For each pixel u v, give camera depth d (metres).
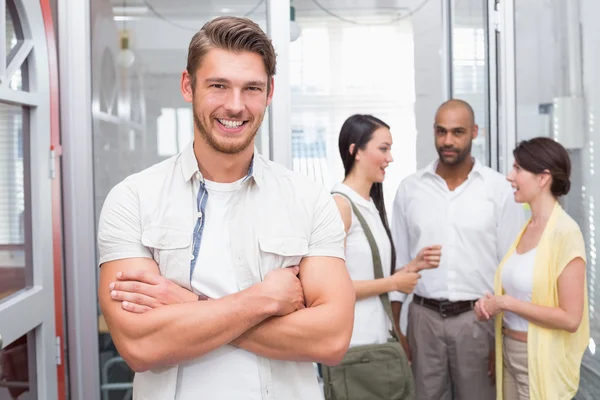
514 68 2.73
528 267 2.02
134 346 1.07
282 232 1.16
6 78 1.90
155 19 2.61
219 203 1.16
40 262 2.13
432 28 3.08
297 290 1.12
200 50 1.07
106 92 2.60
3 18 1.83
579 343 2.00
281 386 1.13
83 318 2.56
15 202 2.03
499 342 2.16
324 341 1.11
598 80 2.69
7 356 1.93
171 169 1.18
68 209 2.54
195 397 1.09
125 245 1.13
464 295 2.50
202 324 1.05
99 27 2.59
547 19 2.73
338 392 1.92
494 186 2.57
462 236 2.53
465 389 2.49
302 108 3.13
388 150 2.13
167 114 2.62
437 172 2.66
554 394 1.96
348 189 2.11
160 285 1.10
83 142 2.55
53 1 2.49
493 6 2.75
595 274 2.67
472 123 2.60
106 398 2.59
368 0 3.08
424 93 3.11
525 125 2.77
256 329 1.10
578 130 2.71
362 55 3.11
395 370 1.93
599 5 2.67
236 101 1.06
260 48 1.08
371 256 2.05
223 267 1.14
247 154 1.15
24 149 2.10
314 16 3.10
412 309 2.60
